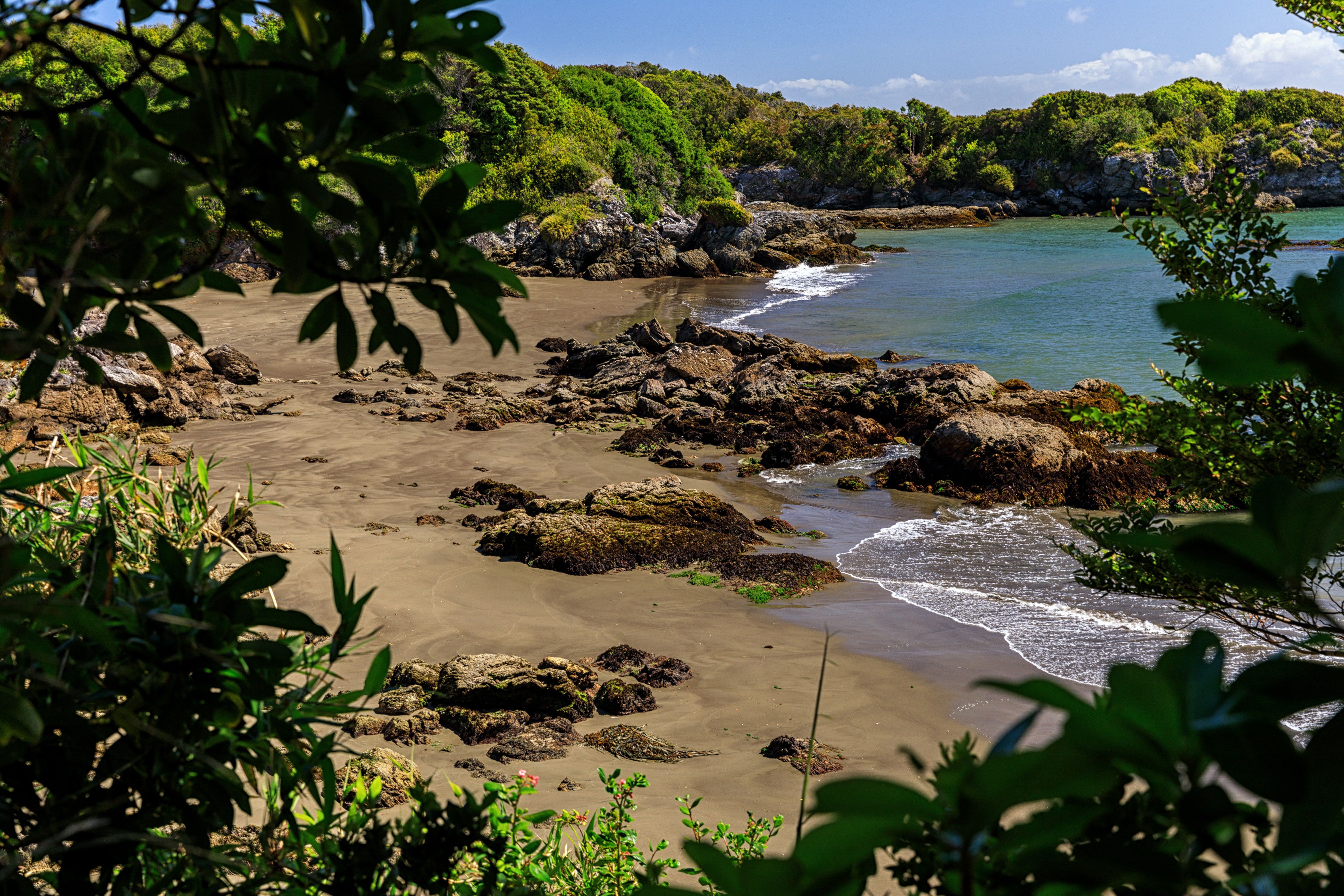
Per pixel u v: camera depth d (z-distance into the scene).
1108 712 0.68
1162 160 110.62
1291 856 0.64
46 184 1.37
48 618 1.45
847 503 18.70
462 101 62.50
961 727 9.62
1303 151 112.19
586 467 19.95
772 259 62.22
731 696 10.22
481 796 7.59
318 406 24.39
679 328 33.97
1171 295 46.06
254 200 1.35
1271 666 0.68
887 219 100.56
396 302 38.03
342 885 2.07
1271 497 0.69
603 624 12.06
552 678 9.74
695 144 91.31
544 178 59.69
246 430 21.44
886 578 14.30
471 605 12.21
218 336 32.53
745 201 114.69
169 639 1.69
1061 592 13.63
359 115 1.30
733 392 26.00
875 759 8.88
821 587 13.76
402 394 25.80
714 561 14.35
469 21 1.30
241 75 1.34
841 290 52.53
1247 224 4.46
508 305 44.66
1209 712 0.68
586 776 8.27
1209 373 0.70
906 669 11.00
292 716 2.01
